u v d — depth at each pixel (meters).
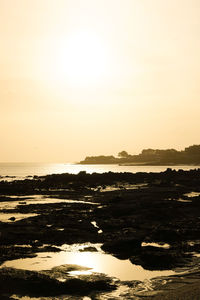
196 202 49.84
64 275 20.73
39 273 20.33
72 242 29.27
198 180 96.12
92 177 107.00
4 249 26.59
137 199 55.25
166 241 29.78
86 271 21.62
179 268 22.50
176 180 96.88
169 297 17.02
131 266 23.02
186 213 43.47
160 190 70.12
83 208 49.56
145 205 47.28
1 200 61.09
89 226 34.97
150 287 19.17
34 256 25.28
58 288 18.89
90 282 19.53
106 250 26.84
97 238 30.34
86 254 25.89
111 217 41.41
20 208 49.53
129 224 36.06
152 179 106.06
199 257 24.81
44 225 35.34
